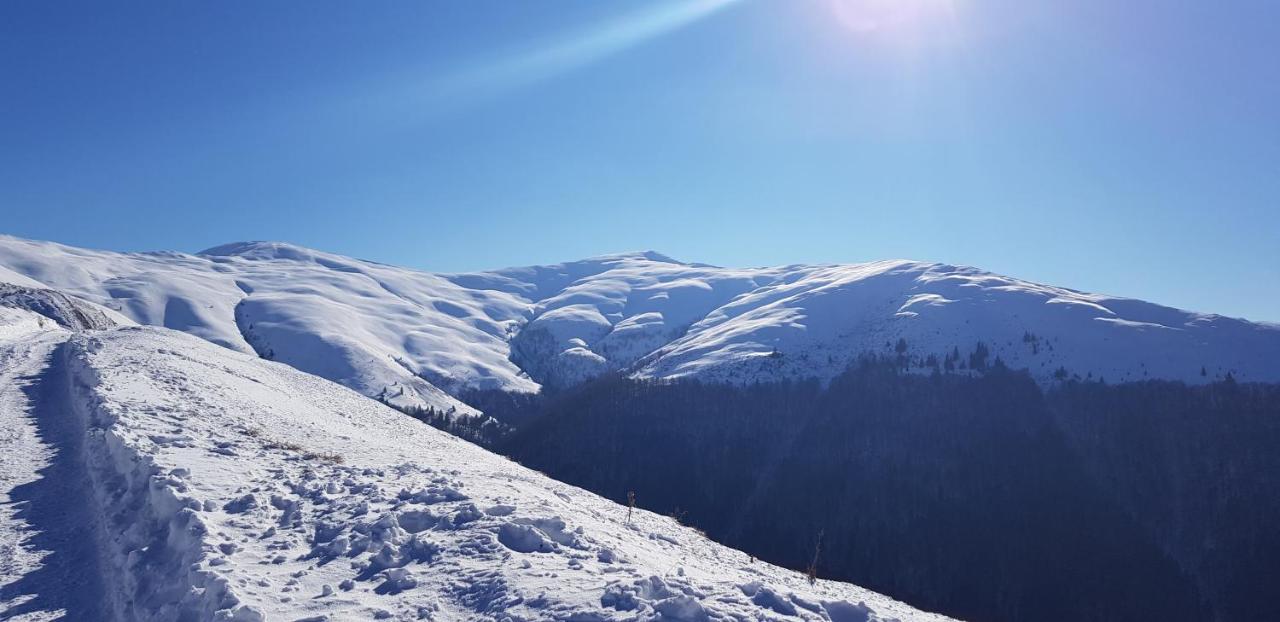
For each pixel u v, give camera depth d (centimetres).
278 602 814
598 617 737
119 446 1459
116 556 1015
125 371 2680
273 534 1049
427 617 778
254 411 2552
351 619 772
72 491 1363
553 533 1077
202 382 2844
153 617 804
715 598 811
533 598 801
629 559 1016
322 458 1664
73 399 2317
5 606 873
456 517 1107
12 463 1541
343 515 1134
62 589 935
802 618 780
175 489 1148
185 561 905
